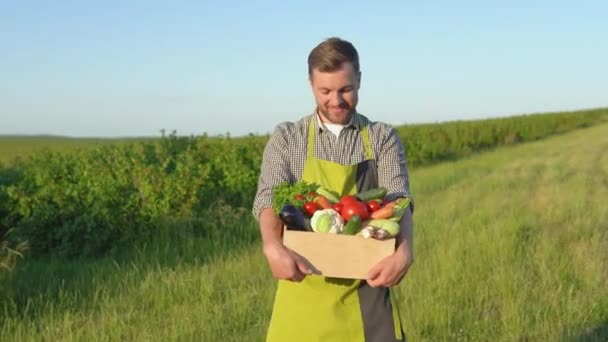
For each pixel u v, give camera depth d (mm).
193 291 7453
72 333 6035
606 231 10414
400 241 3051
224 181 12438
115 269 8375
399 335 3338
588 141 37531
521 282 7484
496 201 13773
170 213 10305
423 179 18938
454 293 7070
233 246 9625
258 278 7941
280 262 2961
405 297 6887
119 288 7535
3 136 105062
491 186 16609
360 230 3021
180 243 9641
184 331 6059
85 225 9242
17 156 14336
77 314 6672
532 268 8195
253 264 8555
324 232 2979
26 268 8414
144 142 14930
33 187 10164
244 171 12711
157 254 8906
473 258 8367
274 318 3270
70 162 11914
